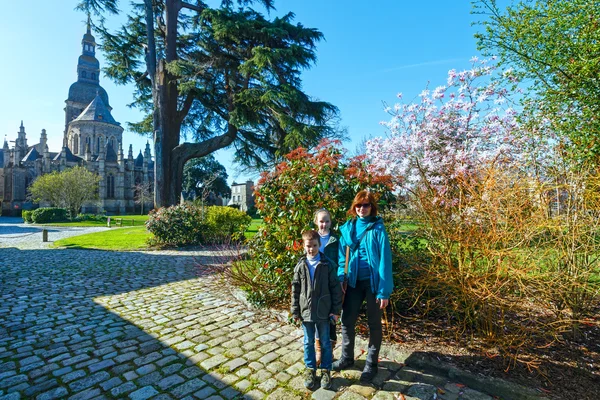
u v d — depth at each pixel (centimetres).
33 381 268
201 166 4894
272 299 443
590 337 314
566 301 300
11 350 326
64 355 315
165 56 1814
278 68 1568
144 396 246
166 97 1769
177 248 1138
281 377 270
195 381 266
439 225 332
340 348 324
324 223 299
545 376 255
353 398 238
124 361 301
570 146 447
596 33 473
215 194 5016
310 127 1441
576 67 490
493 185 313
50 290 568
